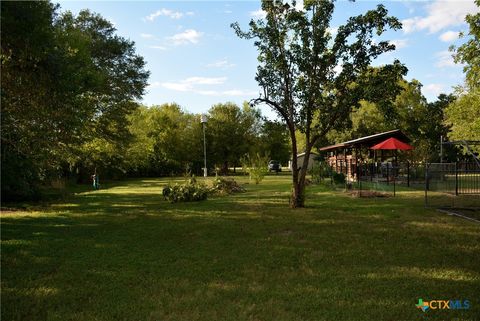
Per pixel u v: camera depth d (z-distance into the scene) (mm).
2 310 4312
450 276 5328
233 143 53969
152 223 10102
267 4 12164
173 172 51219
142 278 5406
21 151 11688
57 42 9641
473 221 9789
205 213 11906
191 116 56469
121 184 31094
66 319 4055
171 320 3967
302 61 12023
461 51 13547
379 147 20797
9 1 7344
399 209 12125
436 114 50125
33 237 8320
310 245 7301
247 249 7035
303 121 12867
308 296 4602
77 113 11469
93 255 6723
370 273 5500
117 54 26562
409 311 4125
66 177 30812
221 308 4262
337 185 22359
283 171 58188
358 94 11633
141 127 41812
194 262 6191
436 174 20250
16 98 9500
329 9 12062
